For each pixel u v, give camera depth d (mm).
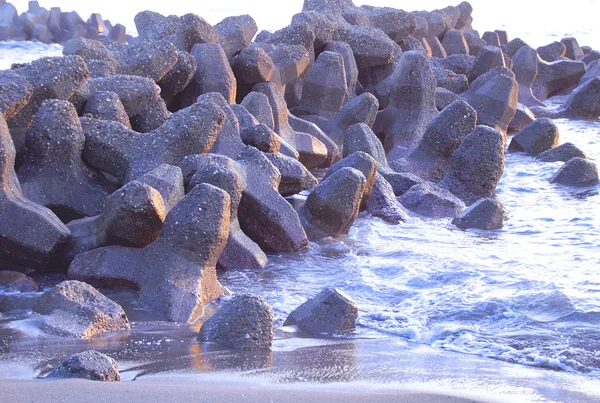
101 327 8336
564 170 17516
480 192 16297
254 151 12672
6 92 11164
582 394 6602
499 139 16266
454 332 8555
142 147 12273
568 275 10617
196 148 12508
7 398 5688
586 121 26953
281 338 8352
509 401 6293
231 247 11352
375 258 11898
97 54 15719
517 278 10461
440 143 17078
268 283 10727
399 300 9914
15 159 11773
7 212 10133
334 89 19828
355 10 24922
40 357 7203
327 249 12461
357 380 6738
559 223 14109
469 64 26953
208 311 9484
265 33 24016
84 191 11742
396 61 22797
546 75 32250
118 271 9836
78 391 5871
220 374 6805
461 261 11469
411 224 14141
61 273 10602
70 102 12672
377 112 20516
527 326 8742
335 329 8641
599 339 8320
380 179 14930
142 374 6773
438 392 6363
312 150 17578
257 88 18328
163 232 9867
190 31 18562
